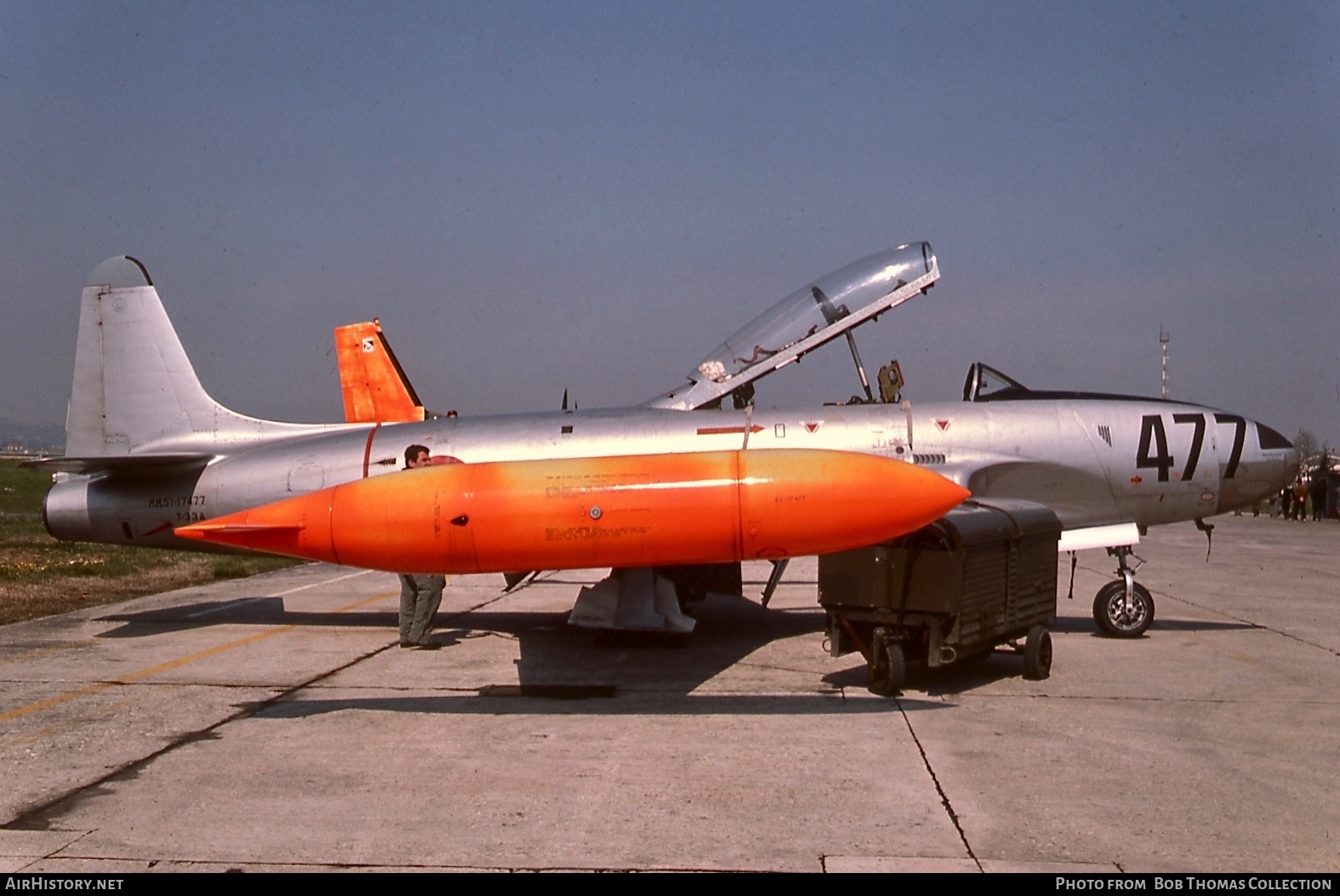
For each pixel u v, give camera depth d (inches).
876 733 289.0
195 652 425.1
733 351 499.2
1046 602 378.6
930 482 320.5
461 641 455.5
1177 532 1389.0
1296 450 491.5
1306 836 208.1
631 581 433.7
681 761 262.2
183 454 501.4
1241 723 300.0
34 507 1668.3
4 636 467.2
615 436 480.4
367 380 1047.0
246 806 227.5
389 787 240.8
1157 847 201.8
